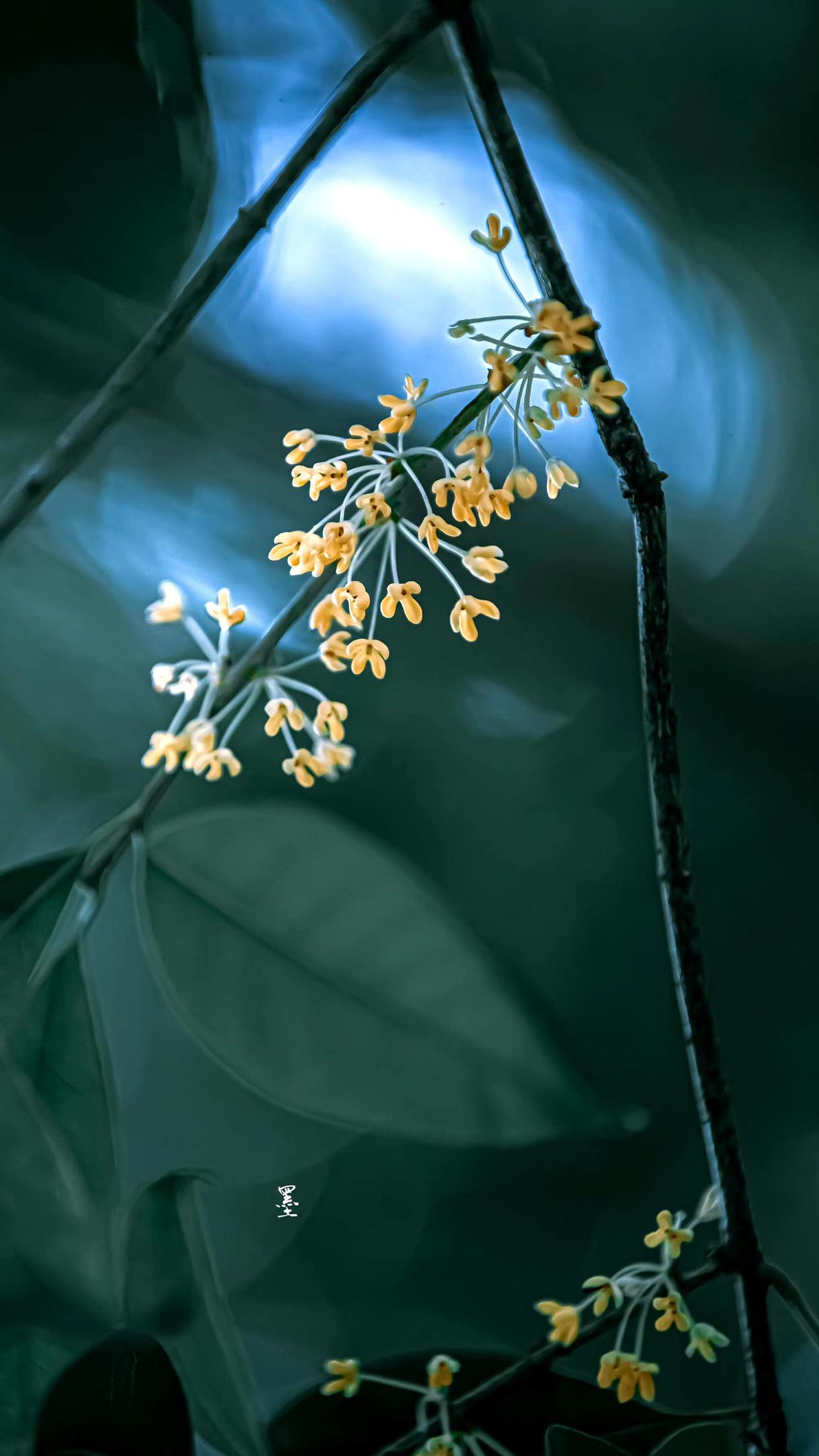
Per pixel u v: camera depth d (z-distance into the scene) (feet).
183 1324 2.89
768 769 4.66
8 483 3.59
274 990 2.95
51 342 3.55
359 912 2.97
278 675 2.99
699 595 4.78
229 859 2.98
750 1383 2.92
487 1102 2.93
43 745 3.69
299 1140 3.39
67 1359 2.85
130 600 3.77
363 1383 2.96
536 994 2.97
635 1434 2.92
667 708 2.91
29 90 3.18
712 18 4.60
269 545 3.97
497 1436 2.92
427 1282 3.92
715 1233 3.79
